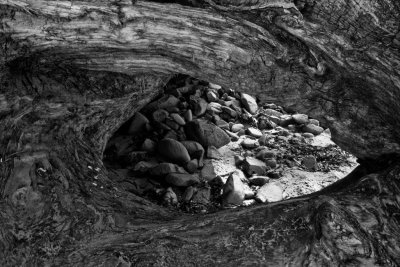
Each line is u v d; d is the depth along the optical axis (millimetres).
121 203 1237
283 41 1023
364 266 919
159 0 1028
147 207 1268
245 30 1014
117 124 1507
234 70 1070
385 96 1054
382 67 1014
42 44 992
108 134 1498
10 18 934
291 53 1032
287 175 1834
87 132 1376
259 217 1075
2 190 1077
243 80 1089
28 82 1066
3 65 998
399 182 1020
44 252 1054
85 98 1205
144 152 1802
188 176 1705
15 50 980
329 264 928
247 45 1030
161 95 2113
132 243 1065
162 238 1066
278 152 1979
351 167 1919
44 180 1144
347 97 1101
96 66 1106
